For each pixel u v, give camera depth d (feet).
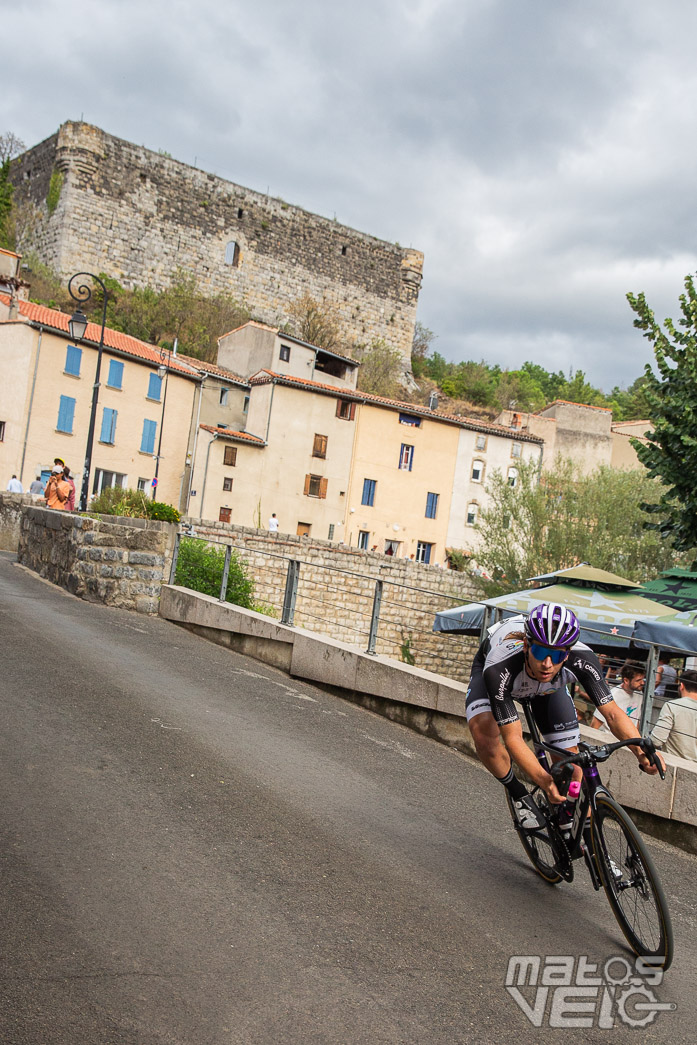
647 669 23.62
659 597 48.01
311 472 162.61
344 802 19.27
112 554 44.68
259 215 252.01
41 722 21.38
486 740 16.30
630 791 21.74
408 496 172.96
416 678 28.40
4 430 128.67
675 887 17.80
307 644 33.81
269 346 177.99
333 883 14.75
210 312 224.53
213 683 30.04
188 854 14.99
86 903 12.68
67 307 204.74
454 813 20.04
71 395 133.69
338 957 12.23
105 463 139.23
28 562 57.11
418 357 303.07
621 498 105.19
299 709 28.37
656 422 43.42
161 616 45.21
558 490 107.96
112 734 21.36
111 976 10.91
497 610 28.25
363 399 166.71
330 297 263.90
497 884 16.02
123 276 230.27
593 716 33.32
